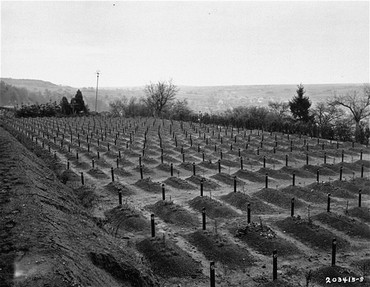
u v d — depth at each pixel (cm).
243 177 2445
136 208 1836
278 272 1213
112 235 1376
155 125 5197
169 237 1486
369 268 1236
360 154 3275
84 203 1788
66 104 7088
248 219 1572
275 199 1936
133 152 3225
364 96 5891
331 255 1336
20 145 2459
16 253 799
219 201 1941
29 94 17375
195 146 3566
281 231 1556
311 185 2178
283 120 5394
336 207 1847
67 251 867
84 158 3041
